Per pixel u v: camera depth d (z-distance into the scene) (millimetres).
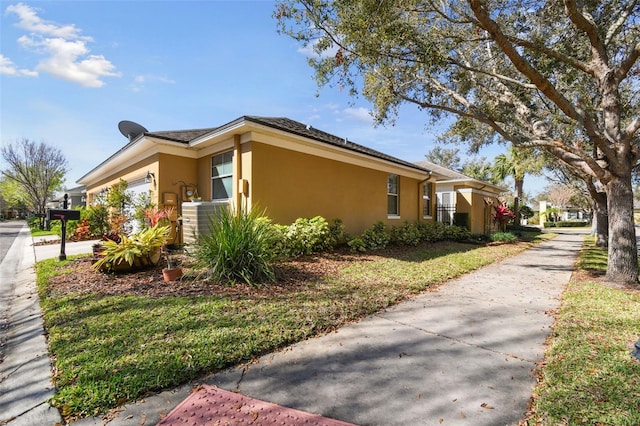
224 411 2184
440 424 2074
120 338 3172
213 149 8992
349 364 2871
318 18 6047
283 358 2971
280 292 4914
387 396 2387
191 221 7410
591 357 2951
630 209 6137
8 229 22516
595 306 4613
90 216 12852
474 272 7562
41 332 3447
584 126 5688
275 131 7785
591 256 10328
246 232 5590
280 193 8398
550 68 7246
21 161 26109
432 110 8695
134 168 11094
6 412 2141
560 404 2238
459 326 3859
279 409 2215
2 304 4605
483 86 7609
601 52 6129
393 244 11672
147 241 6066
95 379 2465
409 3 5293
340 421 2100
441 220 17984
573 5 5328
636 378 2561
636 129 5613
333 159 10070
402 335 3557
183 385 2492
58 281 5438
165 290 4840
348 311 4215
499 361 2959
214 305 4176
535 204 56875
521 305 4773
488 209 20469
